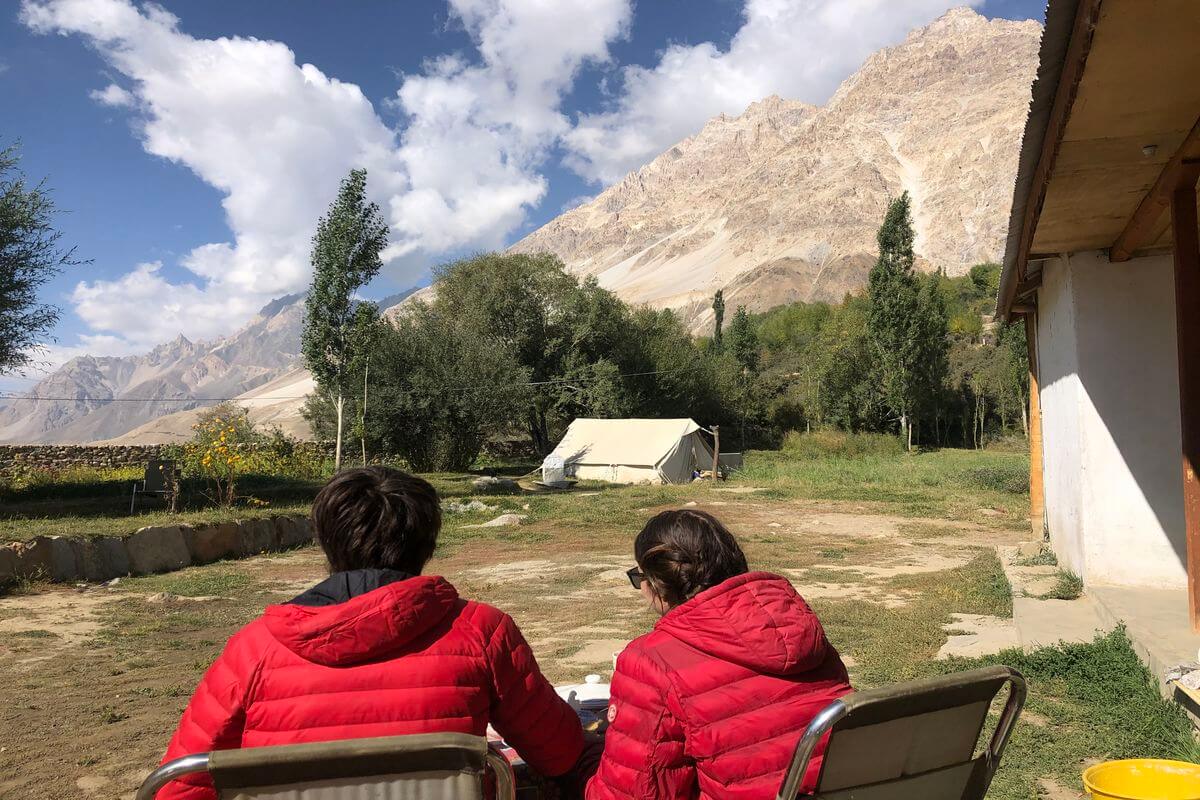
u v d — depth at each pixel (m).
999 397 57.44
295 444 32.09
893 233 50.75
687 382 53.75
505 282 48.66
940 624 8.12
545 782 2.36
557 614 9.37
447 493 27.14
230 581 11.92
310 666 1.84
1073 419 8.25
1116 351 7.77
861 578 11.38
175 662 7.45
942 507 22.03
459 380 36.31
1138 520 7.72
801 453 47.56
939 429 60.12
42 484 21.56
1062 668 5.82
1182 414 5.69
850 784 1.82
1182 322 5.57
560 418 49.12
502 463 47.38
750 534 17.06
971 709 1.94
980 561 12.20
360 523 2.05
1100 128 4.93
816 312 97.69
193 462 19.94
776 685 1.97
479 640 2.00
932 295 54.44
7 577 10.70
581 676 6.49
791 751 1.90
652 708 1.99
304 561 14.27
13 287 17.30
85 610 9.79
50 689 6.50
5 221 17.05
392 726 1.83
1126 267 7.75
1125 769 2.68
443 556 14.56
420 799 1.65
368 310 26.16
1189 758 4.23
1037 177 5.77
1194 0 3.53
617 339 50.66
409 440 36.00
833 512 21.44
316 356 25.81
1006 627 7.84
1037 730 4.76
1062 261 8.27
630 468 33.53
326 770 1.59
